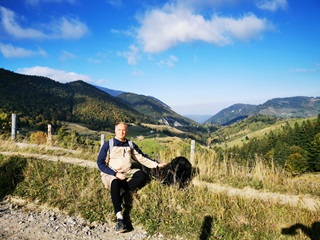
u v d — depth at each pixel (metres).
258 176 6.96
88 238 4.08
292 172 7.59
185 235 4.15
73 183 5.84
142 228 4.40
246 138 168.62
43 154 8.66
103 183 5.45
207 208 4.81
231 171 7.33
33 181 6.00
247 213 4.69
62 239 4.00
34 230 4.25
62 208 5.08
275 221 4.45
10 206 5.17
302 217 4.50
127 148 5.12
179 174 5.66
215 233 4.12
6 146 9.32
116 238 4.12
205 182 6.37
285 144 51.72
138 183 5.18
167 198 5.09
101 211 4.85
